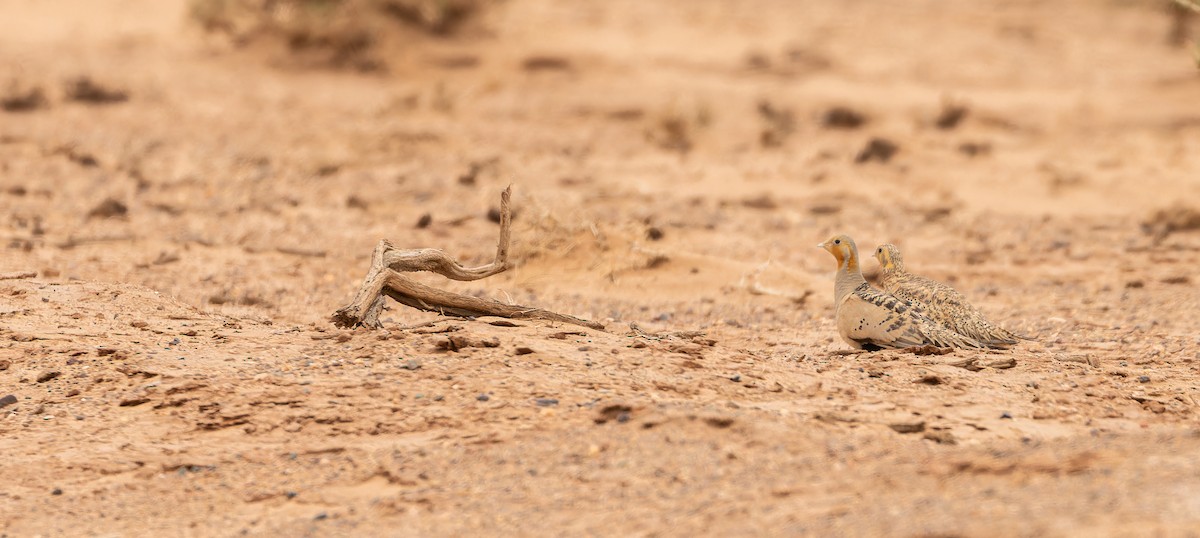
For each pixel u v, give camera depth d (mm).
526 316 18141
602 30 68938
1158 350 18859
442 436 13289
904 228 33312
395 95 52438
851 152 44156
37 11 68312
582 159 41906
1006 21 77375
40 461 13000
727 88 57312
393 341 16328
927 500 10188
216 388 14695
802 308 23234
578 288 24672
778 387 14977
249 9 63469
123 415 14219
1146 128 49625
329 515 11500
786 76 60344
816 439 12547
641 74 59562
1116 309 23328
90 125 44406
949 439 12852
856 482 11094
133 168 37250
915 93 57219
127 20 68188
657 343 17031
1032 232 32875
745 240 30734
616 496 11266
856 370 16078
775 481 11344
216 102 49938
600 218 28812
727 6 78812
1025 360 17047
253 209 32562
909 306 17891
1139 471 10266
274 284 24141
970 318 18281
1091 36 74125
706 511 10648
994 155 44219
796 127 49344
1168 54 69375
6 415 14227
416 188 35812
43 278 23016
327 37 59500
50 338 16844
